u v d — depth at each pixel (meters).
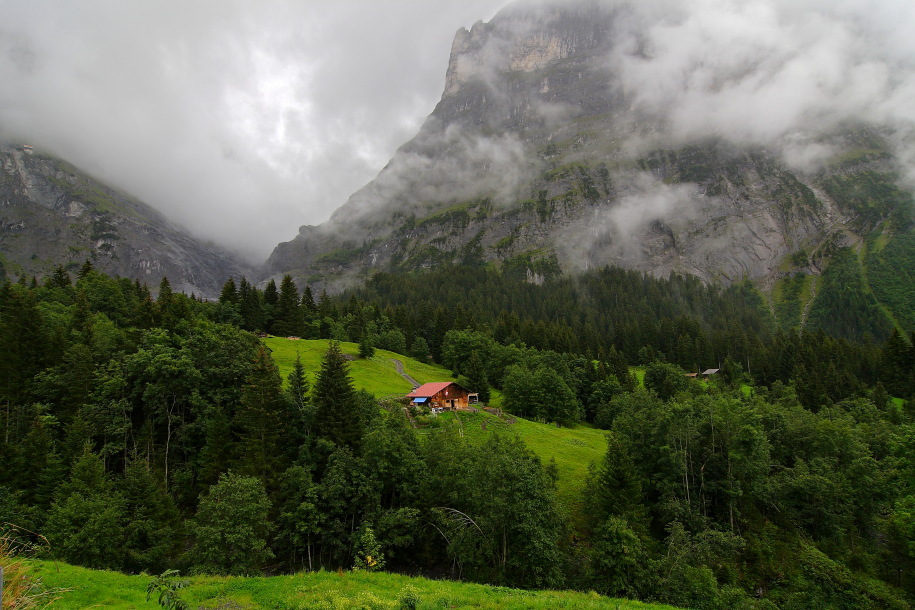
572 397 101.06
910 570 46.94
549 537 37.97
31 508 39.84
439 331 160.88
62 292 98.31
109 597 21.56
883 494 57.25
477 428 77.62
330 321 150.12
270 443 51.44
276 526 42.78
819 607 42.66
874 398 106.75
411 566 44.00
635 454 54.53
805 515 54.31
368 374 108.00
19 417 53.47
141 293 126.75
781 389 116.44
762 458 52.69
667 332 182.62
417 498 45.62
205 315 116.19
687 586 37.12
